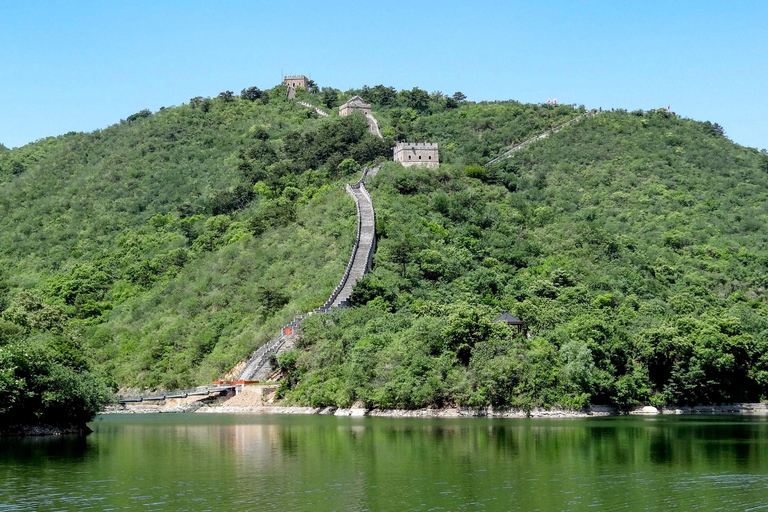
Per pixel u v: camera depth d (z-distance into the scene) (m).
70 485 78.12
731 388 175.50
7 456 96.62
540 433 118.75
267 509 68.44
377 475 82.88
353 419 146.50
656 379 168.12
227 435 120.19
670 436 114.94
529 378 150.62
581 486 77.44
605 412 155.62
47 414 120.94
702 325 177.50
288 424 138.12
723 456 95.06
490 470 85.69
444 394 151.38
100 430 130.38
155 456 96.44
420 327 164.38
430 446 103.69
